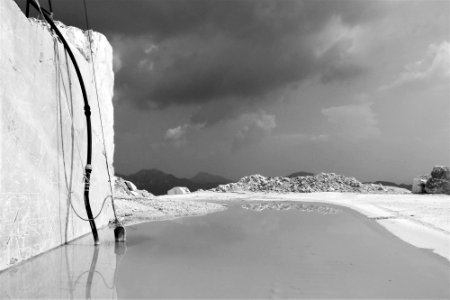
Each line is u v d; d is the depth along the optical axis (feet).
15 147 22.47
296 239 32.99
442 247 28.19
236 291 17.99
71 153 31.22
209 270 21.98
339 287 18.65
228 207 71.46
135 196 81.97
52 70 28.04
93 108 37.86
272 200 94.53
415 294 17.69
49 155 27.14
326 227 40.70
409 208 56.70
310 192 123.85
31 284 18.88
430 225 37.68
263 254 26.45
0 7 21.02
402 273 21.26
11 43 22.22
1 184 20.89
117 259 24.84
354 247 28.81
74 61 29.32
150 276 20.62
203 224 43.93
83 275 20.72
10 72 22.03
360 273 21.22
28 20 24.56
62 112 29.55
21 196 23.09
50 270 21.65
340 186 129.70
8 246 21.76
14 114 22.38
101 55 41.50
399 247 28.48
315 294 17.63
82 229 33.71
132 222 45.19
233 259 24.93
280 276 20.61
